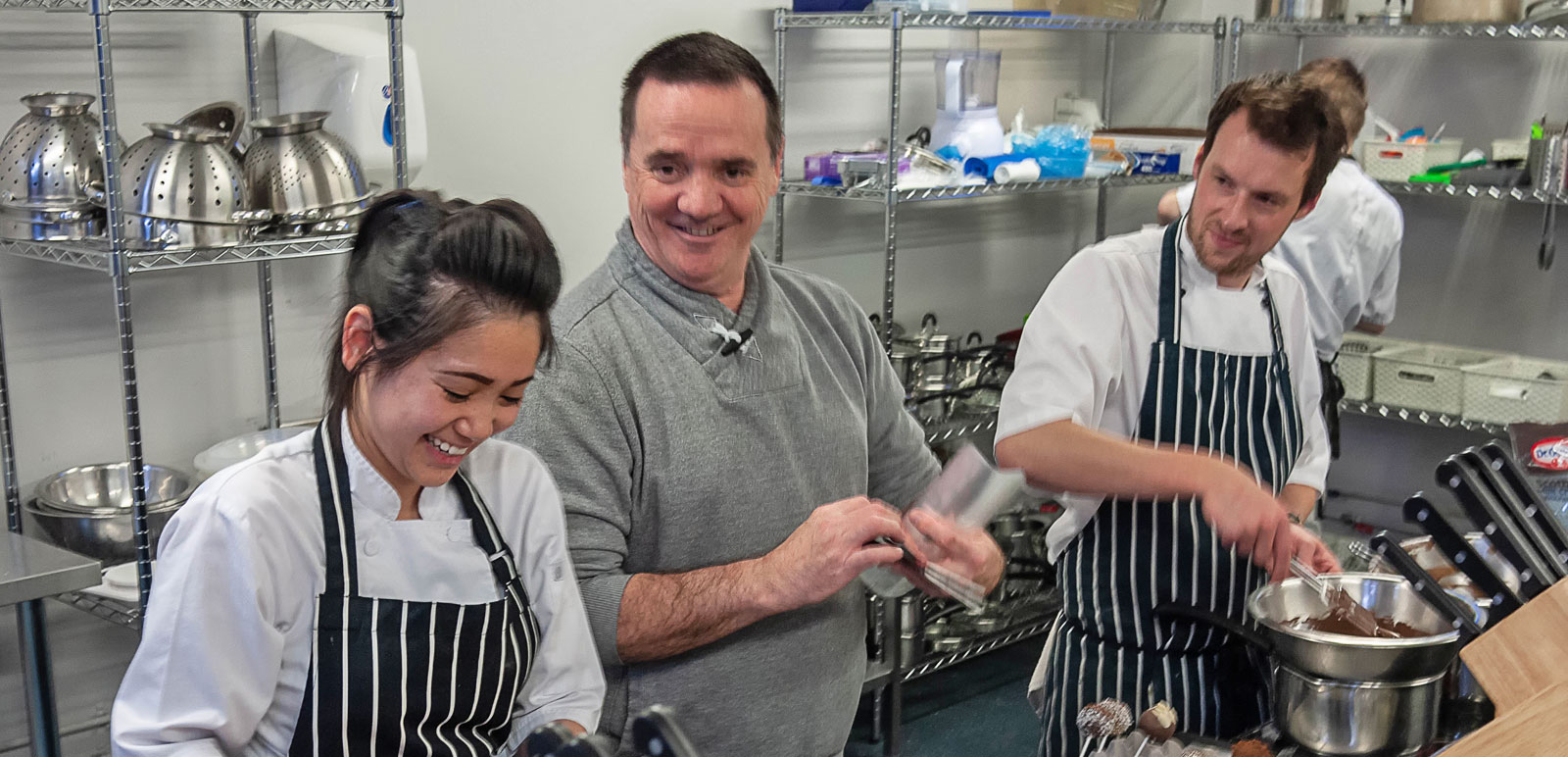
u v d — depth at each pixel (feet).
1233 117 5.68
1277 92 5.58
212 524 3.75
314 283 9.14
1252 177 5.62
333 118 8.44
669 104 4.72
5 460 7.85
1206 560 5.82
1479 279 13.14
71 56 7.93
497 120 9.73
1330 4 12.64
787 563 4.67
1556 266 12.59
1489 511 4.11
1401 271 13.66
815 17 10.79
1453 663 5.14
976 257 13.64
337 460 3.95
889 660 10.56
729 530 4.97
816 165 11.11
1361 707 4.71
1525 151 11.86
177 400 8.59
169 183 6.91
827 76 11.85
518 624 4.26
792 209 11.82
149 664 3.73
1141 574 5.88
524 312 3.57
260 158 7.45
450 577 4.10
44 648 6.95
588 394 4.71
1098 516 5.99
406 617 4.00
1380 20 12.25
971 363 11.97
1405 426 13.64
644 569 4.99
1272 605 5.36
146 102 8.22
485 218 3.54
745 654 4.97
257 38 8.59
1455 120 13.25
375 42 8.51
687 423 4.88
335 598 3.93
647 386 4.86
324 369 4.03
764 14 11.31
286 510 3.86
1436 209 13.34
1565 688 3.57
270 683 3.88
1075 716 6.06
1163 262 6.07
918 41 12.53
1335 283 10.21
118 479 8.17
